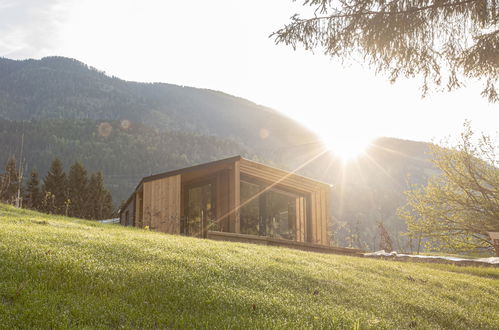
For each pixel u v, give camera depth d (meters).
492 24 7.75
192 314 5.71
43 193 58.28
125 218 32.28
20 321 4.75
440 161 24.12
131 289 6.18
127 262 7.39
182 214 23.33
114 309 5.45
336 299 7.39
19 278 5.89
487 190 22.50
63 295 5.59
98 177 68.19
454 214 23.78
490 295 9.74
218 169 21.52
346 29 7.95
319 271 9.21
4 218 12.39
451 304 8.40
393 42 8.02
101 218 62.72
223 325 5.41
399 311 7.41
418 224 24.86
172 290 6.32
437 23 7.84
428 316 7.46
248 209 22.03
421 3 7.65
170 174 20.59
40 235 8.73
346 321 6.23
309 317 6.16
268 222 22.70
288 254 11.27
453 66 8.35
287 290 7.34
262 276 7.93
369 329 6.11
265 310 6.14
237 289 6.82
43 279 6.02
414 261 16.50
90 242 8.63
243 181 22.08
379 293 8.29
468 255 24.75
